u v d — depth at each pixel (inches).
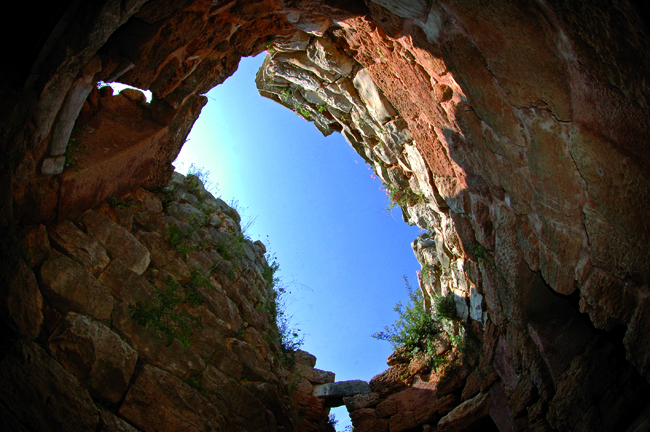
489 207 203.3
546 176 146.7
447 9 134.0
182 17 159.3
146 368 170.6
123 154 185.0
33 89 132.1
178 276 209.2
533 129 140.4
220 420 193.3
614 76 105.7
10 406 133.4
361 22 181.5
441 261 297.6
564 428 189.3
